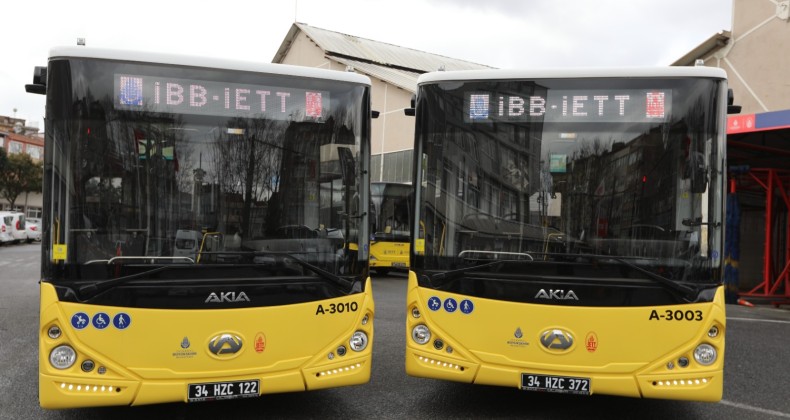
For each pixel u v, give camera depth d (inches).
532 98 189.8
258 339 171.9
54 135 165.0
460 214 188.9
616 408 211.3
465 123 192.2
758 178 602.9
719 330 173.3
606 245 179.9
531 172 187.0
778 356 300.7
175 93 174.7
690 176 178.7
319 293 179.5
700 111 180.5
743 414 206.7
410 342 189.9
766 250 576.7
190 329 166.6
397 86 928.9
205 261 169.9
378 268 717.9
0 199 2106.3
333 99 188.1
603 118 185.6
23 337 311.0
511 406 210.4
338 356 181.0
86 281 161.9
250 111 180.1
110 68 170.4
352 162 187.9
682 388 172.7
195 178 173.5
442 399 216.2
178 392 165.0
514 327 180.5
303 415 196.2
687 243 176.6
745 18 617.6
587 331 176.7
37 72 177.8
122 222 166.7
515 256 183.2
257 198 177.6
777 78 588.1
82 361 160.6
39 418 189.2
